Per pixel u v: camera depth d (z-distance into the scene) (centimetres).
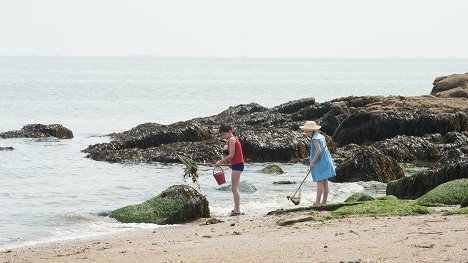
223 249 1103
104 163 3088
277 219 1522
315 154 1816
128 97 8800
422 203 1616
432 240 1026
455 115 3497
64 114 6222
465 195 1631
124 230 1577
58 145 3806
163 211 1692
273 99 8744
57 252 1254
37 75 17238
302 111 4134
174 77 17400
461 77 4594
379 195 2127
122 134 4138
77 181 2570
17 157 3262
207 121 4262
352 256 947
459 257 897
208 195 2192
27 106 7000
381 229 1196
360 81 15375
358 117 3538
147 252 1135
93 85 11962
